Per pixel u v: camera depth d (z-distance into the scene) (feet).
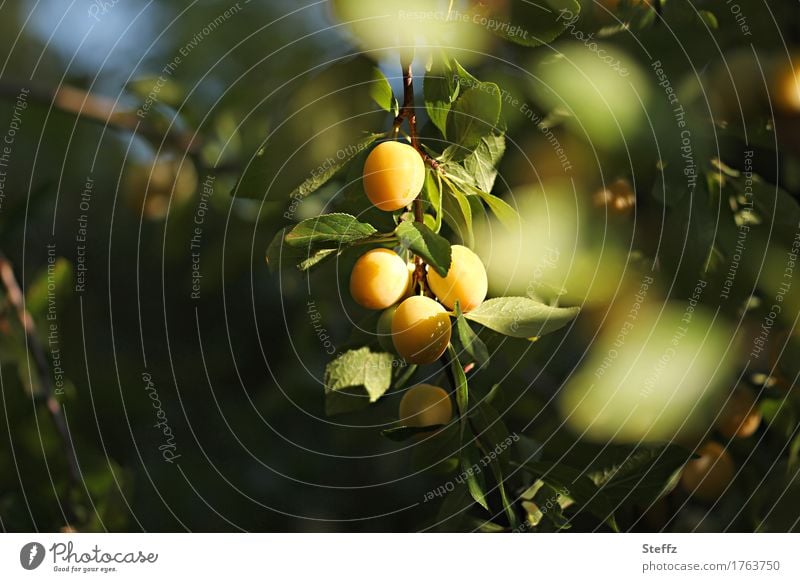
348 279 3.52
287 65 4.04
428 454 3.39
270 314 4.72
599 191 3.66
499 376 3.71
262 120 4.03
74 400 4.10
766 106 3.71
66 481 4.00
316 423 4.70
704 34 3.69
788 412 3.77
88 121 4.83
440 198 3.25
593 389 3.65
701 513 3.81
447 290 3.24
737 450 3.82
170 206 4.37
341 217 3.18
